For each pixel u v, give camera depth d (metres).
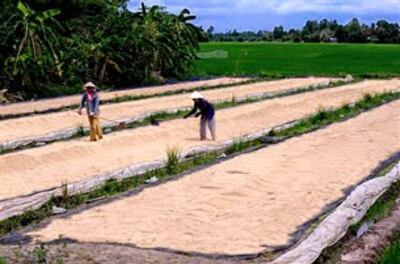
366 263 9.32
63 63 33.81
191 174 14.70
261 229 10.76
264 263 9.13
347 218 10.59
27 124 21.91
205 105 19.03
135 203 12.37
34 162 15.73
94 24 38.59
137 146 18.38
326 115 23.98
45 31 30.95
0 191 13.23
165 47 38.72
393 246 9.80
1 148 17.89
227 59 63.34
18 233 10.65
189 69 43.19
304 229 10.78
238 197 12.80
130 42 36.34
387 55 71.44
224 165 15.66
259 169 15.27
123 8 38.44
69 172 14.99
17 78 30.56
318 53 75.25
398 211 11.75
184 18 40.97
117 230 10.73
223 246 9.89
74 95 32.53
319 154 17.12
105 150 17.61
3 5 32.66
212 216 11.55
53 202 12.39
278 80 41.41
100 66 35.72
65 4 37.75
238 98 29.92
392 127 21.78
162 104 27.83
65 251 9.40
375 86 37.03
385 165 15.82
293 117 25.03
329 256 9.46
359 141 19.05
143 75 37.62
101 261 9.00
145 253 9.44
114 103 28.02
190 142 18.83
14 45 30.39
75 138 19.31
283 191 13.30
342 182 14.07
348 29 117.69
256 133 20.44
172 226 10.95
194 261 9.14
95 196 13.06
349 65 55.75
